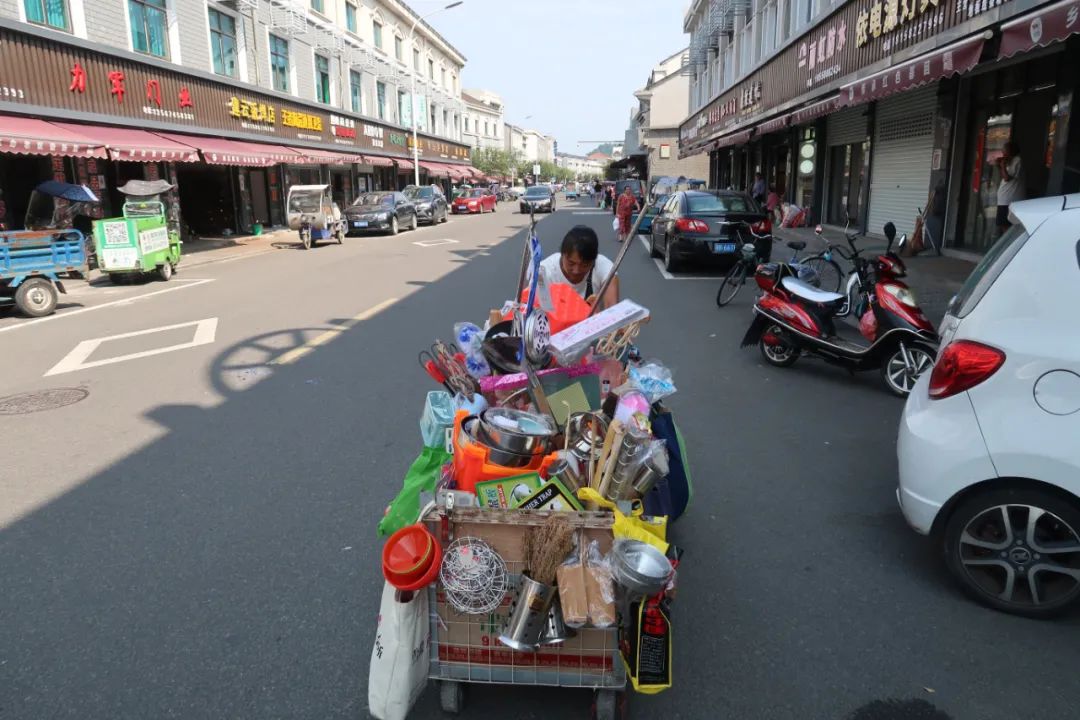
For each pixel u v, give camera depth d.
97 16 17.09
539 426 2.97
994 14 9.44
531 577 2.49
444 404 3.26
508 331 3.68
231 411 6.07
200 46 21.70
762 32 24.67
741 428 5.68
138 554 3.80
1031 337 3.10
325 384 6.80
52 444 5.38
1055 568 3.13
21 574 3.62
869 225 18.30
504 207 52.16
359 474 4.76
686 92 55.41
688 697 2.78
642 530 2.63
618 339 3.48
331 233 22.67
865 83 11.45
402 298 11.77
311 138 29.19
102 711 2.70
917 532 3.67
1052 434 3.04
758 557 3.77
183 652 3.03
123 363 7.71
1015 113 12.26
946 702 2.73
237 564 3.70
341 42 33.28
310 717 2.67
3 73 14.10
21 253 10.42
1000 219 12.25
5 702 2.74
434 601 2.61
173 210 21.50
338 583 3.52
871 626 3.19
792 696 2.78
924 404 3.49
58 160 17.08
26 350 8.42
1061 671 2.88
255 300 11.77
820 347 7.00
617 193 37.62
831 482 4.66
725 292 10.84
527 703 2.78
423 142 46.38
